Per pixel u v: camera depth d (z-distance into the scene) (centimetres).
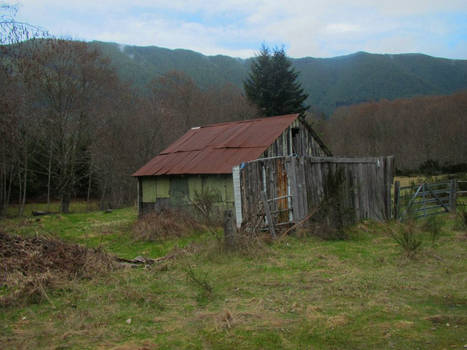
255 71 4197
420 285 605
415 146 4806
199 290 614
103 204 3259
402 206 1416
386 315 491
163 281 666
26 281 614
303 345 416
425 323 462
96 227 1517
